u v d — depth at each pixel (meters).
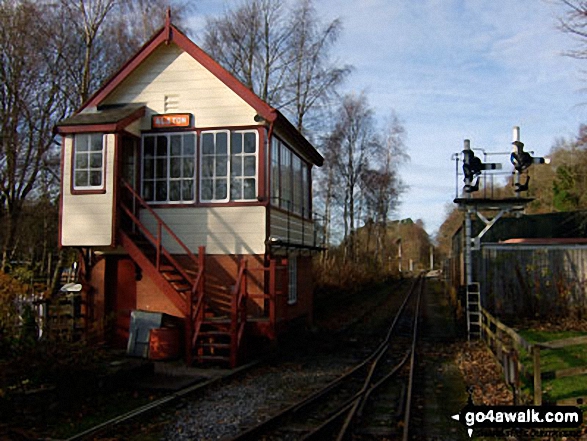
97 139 13.36
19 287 9.87
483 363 12.54
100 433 7.19
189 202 13.86
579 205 33.12
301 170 18.33
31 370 8.62
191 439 7.04
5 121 23.44
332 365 12.56
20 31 22.42
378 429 7.50
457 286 24.11
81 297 14.01
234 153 13.77
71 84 24.69
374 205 43.62
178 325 13.33
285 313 14.36
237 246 13.54
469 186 17.89
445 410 8.77
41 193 28.33
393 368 12.38
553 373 7.67
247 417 7.99
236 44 27.38
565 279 18.86
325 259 29.84
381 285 48.81
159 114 14.15
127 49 24.97
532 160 17.78
